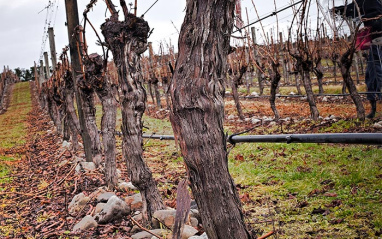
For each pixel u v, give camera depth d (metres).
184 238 4.10
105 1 5.03
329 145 7.75
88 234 5.02
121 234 4.88
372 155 6.33
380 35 5.92
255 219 4.50
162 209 4.96
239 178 6.63
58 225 5.71
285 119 12.69
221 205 2.14
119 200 5.46
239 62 15.09
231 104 20.91
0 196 8.09
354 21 7.00
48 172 9.78
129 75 4.95
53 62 18.00
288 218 4.43
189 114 2.12
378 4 6.00
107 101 6.92
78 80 7.83
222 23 2.16
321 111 13.90
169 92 2.21
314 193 5.16
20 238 5.36
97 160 8.55
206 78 2.13
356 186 5.09
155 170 8.36
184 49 2.18
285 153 7.77
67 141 14.12
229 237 2.15
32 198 7.49
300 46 11.35
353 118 10.12
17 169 11.13
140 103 4.95
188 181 2.24
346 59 9.34
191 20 2.16
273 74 12.66
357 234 3.71
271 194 5.45
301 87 25.48
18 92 55.53
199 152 2.12
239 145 9.35
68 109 11.28
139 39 4.98
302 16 10.47
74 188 7.61
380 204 4.31
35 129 22.05
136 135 4.91
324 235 3.80
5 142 18.02
